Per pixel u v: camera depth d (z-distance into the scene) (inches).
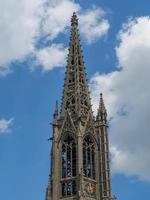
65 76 7116.1
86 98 6909.5
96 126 6663.4
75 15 7770.7
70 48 7431.1
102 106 6806.1
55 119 6648.6
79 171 6023.6
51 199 6038.4
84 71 7204.7
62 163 6323.8
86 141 6456.7
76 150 6225.4
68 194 6013.8
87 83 7086.6
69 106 6761.8
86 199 5895.7
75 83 6978.4
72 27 7652.6
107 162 6338.6
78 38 7544.3
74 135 6387.8
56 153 6382.9
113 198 6097.4
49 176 6235.2
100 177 6235.2
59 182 6156.5
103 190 6112.2
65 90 6973.4
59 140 6481.3
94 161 6382.9
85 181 6038.4
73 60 7303.2
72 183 6072.8
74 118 6565.0
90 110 6752.0
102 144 6491.1
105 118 6702.8
